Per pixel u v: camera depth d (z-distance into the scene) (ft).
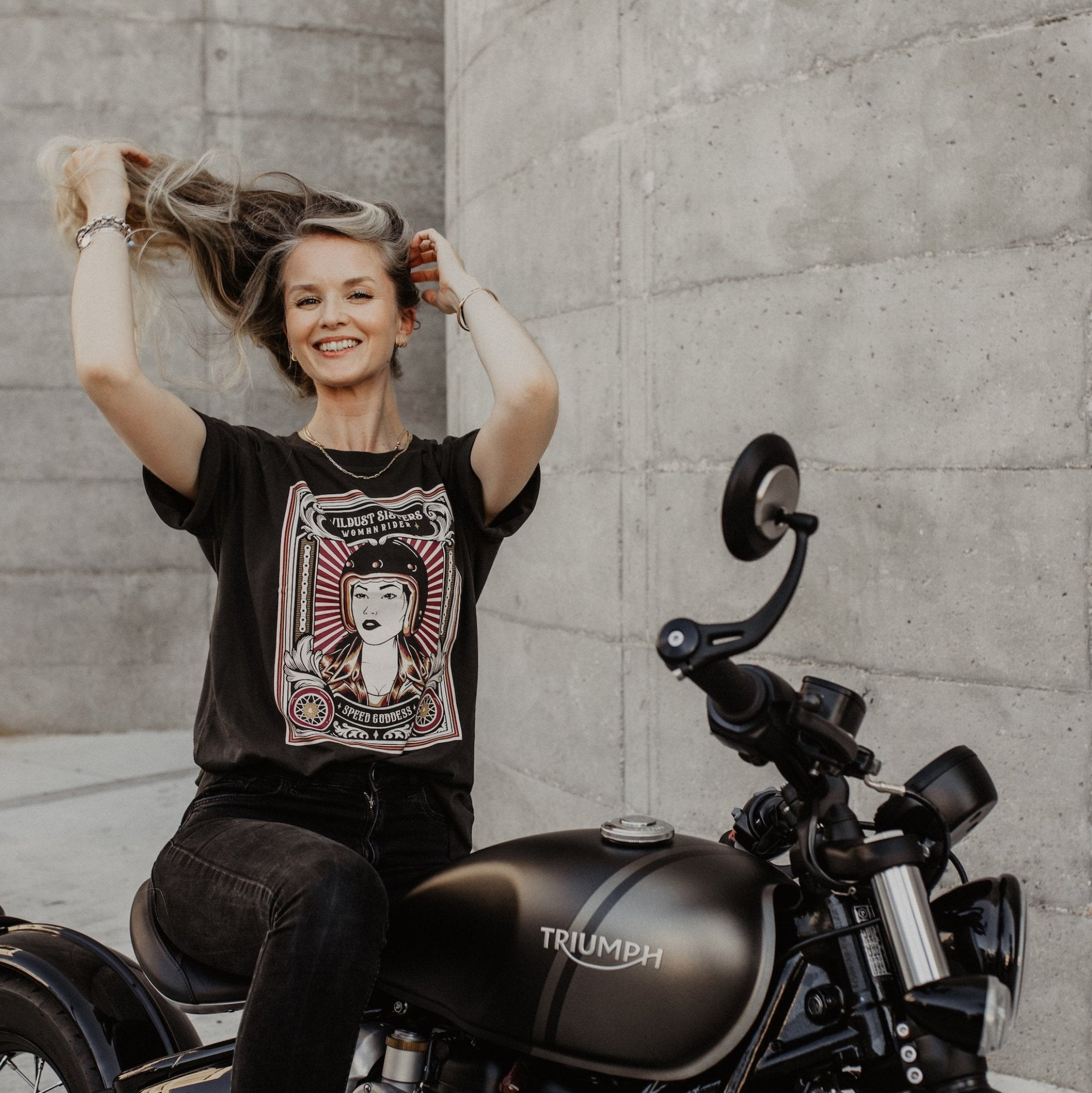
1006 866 8.34
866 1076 3.94
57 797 16.43
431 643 5.21
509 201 12.20
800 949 4.06
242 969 4.65
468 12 13.15
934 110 8.58
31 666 20.94
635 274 10.53
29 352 20.68
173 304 6.44
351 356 5.52
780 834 4.71
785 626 9.47
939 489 8.62
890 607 8.86
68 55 20.43
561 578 11.44
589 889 4.33
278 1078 4.12
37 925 5.92
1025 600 8.24
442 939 4.57
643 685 10.52
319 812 4.90
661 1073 4.09
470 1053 4.60
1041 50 8.10
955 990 3.59
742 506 3.68
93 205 5.40
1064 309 8.05
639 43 10.41
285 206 5.84
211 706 5.12
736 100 9.68
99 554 21.01
